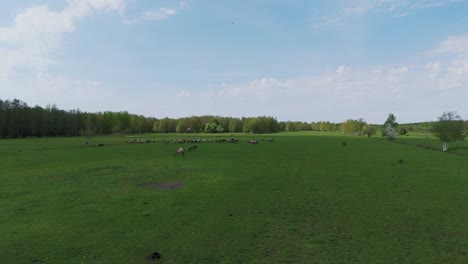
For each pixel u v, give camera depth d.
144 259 12.48
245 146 77.88
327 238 14.85
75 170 35.94
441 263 12.19
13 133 133.25
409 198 22.75
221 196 23.12
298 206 20.44
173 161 44.78
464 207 20.39
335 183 28.33
